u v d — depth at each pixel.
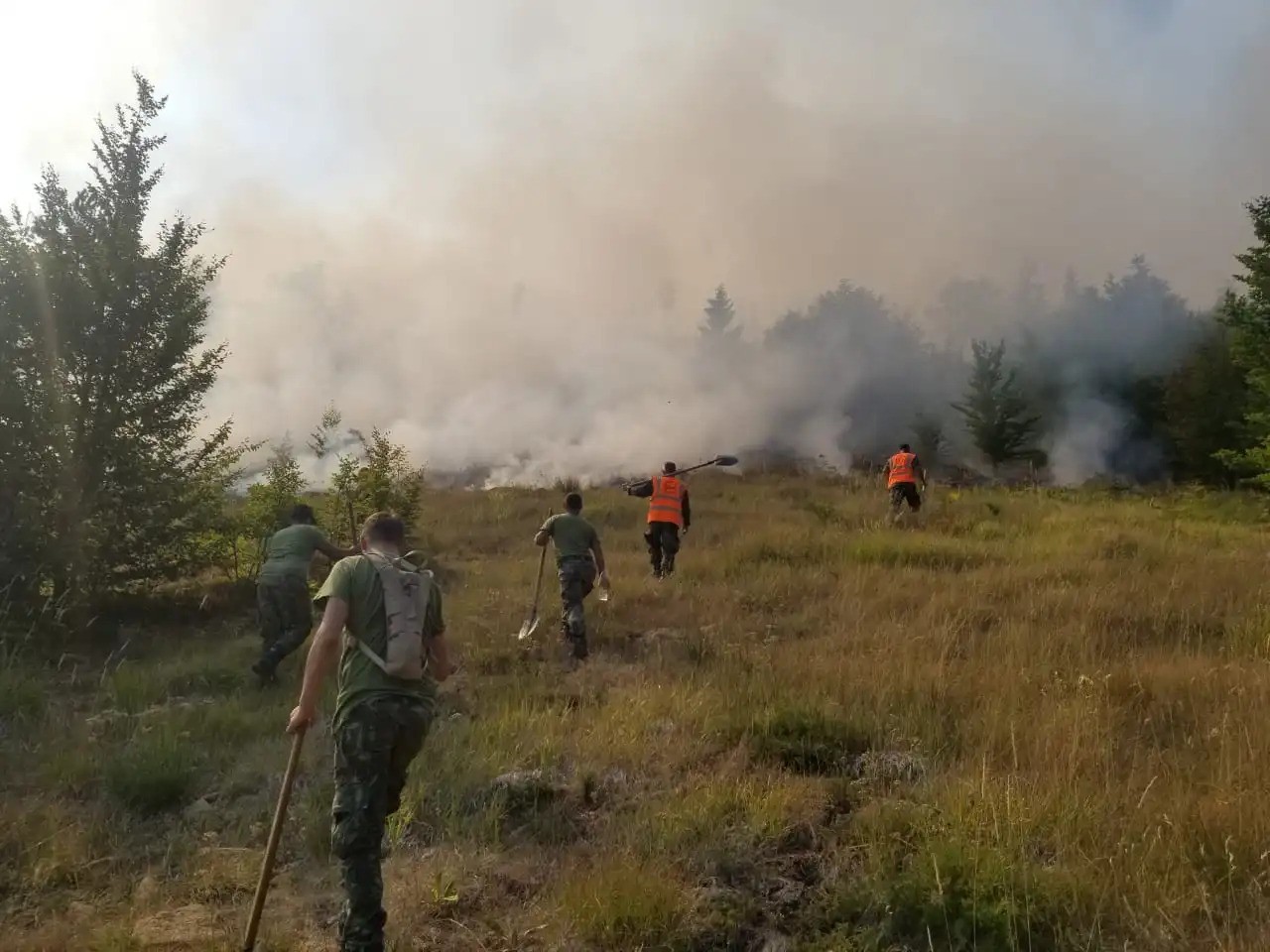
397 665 3.58
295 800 4.98
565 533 8.24
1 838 4.43
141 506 9.05
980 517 16.14
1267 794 4.30
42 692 6.69
